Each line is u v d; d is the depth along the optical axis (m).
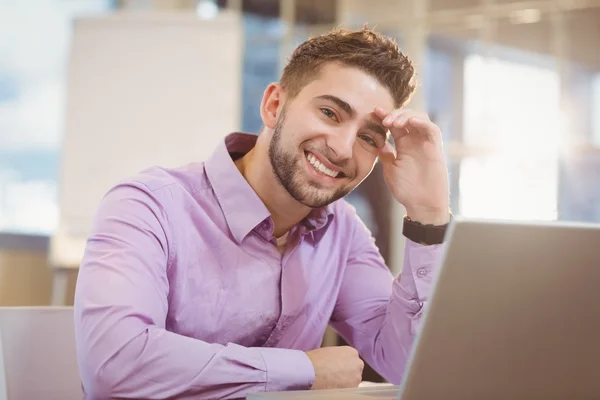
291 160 1.33
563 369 0.89
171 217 1.32
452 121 4.23
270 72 4.64
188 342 1.11
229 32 4.23
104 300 1.13
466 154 4.18
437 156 1.41
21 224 4.65
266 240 1.42
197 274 1.36
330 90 1.31
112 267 1.18
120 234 1.23
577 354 0.89
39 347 1.36
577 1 3.83
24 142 4.66
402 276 1.45
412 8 4.35
